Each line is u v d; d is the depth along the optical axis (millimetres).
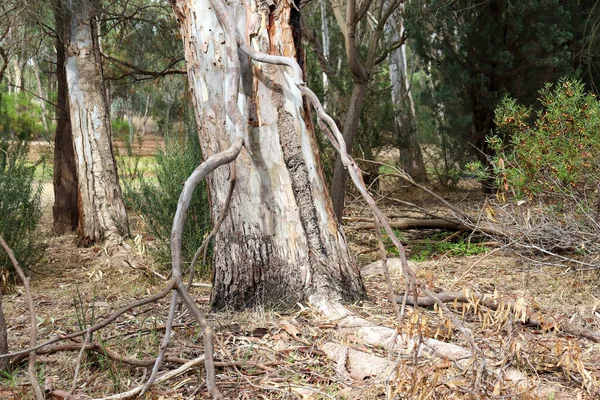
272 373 3447
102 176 8422
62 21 8758
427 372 3004
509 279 5449
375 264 6137
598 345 3848
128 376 3467
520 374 3340
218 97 4410
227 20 3912
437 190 13383
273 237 4414
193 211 6297
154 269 6656
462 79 12148
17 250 6480
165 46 11078
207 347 2061
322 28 16828
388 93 13938
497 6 12195
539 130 5824
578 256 5859
